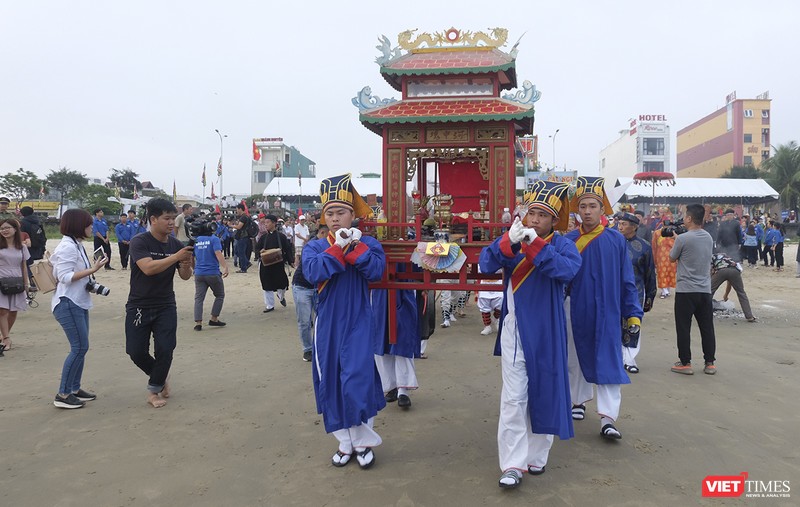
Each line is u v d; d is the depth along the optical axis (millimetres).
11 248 7340
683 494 3520
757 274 17141
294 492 3574
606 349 4332
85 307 5277
